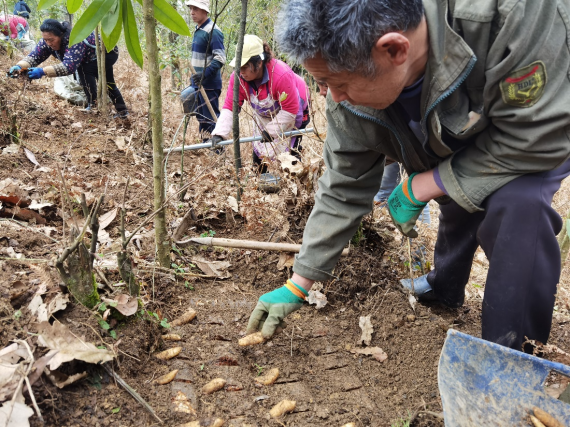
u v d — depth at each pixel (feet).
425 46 3.92
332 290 6.95
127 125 14.53
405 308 6.77
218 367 5.31
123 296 5.06
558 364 3.90
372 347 6.05
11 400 3.71
